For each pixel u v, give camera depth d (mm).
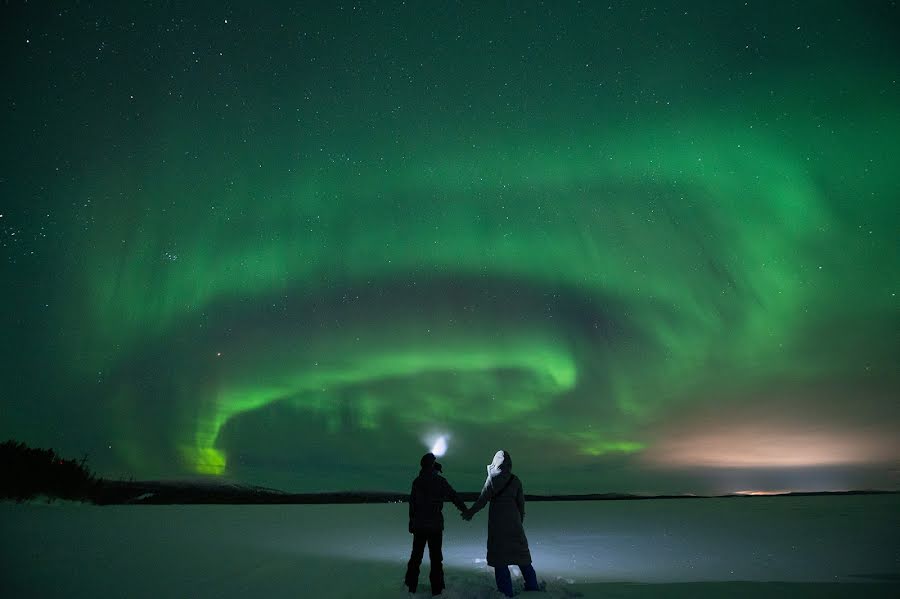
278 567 7512
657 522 15242
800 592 5711
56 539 10195
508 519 5922
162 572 7020
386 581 6480
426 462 6141
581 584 6289
